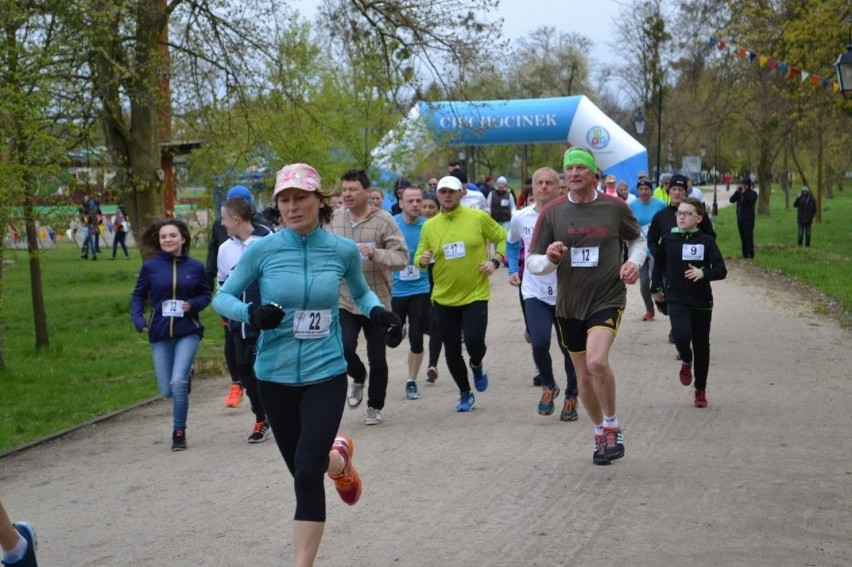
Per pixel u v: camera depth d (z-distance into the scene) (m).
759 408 9.20
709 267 9.19
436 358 10.96
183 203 27.80
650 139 55.19
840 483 6.60
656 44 47.31
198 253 36.31
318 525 4.66
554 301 9.21
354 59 19.70
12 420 11.21
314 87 23.89
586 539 5.54
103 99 16.39
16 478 8.12
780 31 27.67
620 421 8.73
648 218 15.41
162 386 8.83
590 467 7.16
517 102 30.22
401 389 11.05
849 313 15.98
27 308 24.02
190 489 7.21
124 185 17.00
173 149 22.08
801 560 5.12
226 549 5.70
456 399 10.28
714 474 6.87
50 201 14.66
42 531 6.37
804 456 7.37
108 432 10.00
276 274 4.96
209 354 15.73
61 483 7.79
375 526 5.96
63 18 13.95
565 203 7.17
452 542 5.59
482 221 9.52
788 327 14.61
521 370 11.88
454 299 9.49
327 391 4.91
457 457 7.66
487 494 6.55
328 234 5.11
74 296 26.20
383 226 9.13
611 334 7.00
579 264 7.08
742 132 44.34
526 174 54.06
